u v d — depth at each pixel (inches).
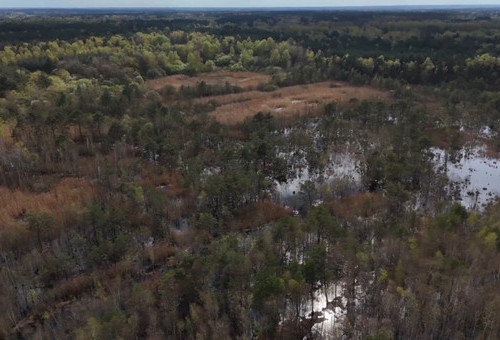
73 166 2546.8
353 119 3526.1
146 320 1419.8
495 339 1337.4
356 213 2129.7
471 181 2610.7
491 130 3459.6
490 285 1521.9
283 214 2172.7
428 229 1785.2
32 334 1438.2
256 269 1589.6
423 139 2775.6
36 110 3085.6
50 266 1660.9
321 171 2615.7
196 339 1349.7
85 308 1470.2
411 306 1430.9
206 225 1936.5
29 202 2162.9
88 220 1862.7
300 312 1553.9
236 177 2178.9
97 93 3818.9
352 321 1492.4
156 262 1815.9
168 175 2519.7
